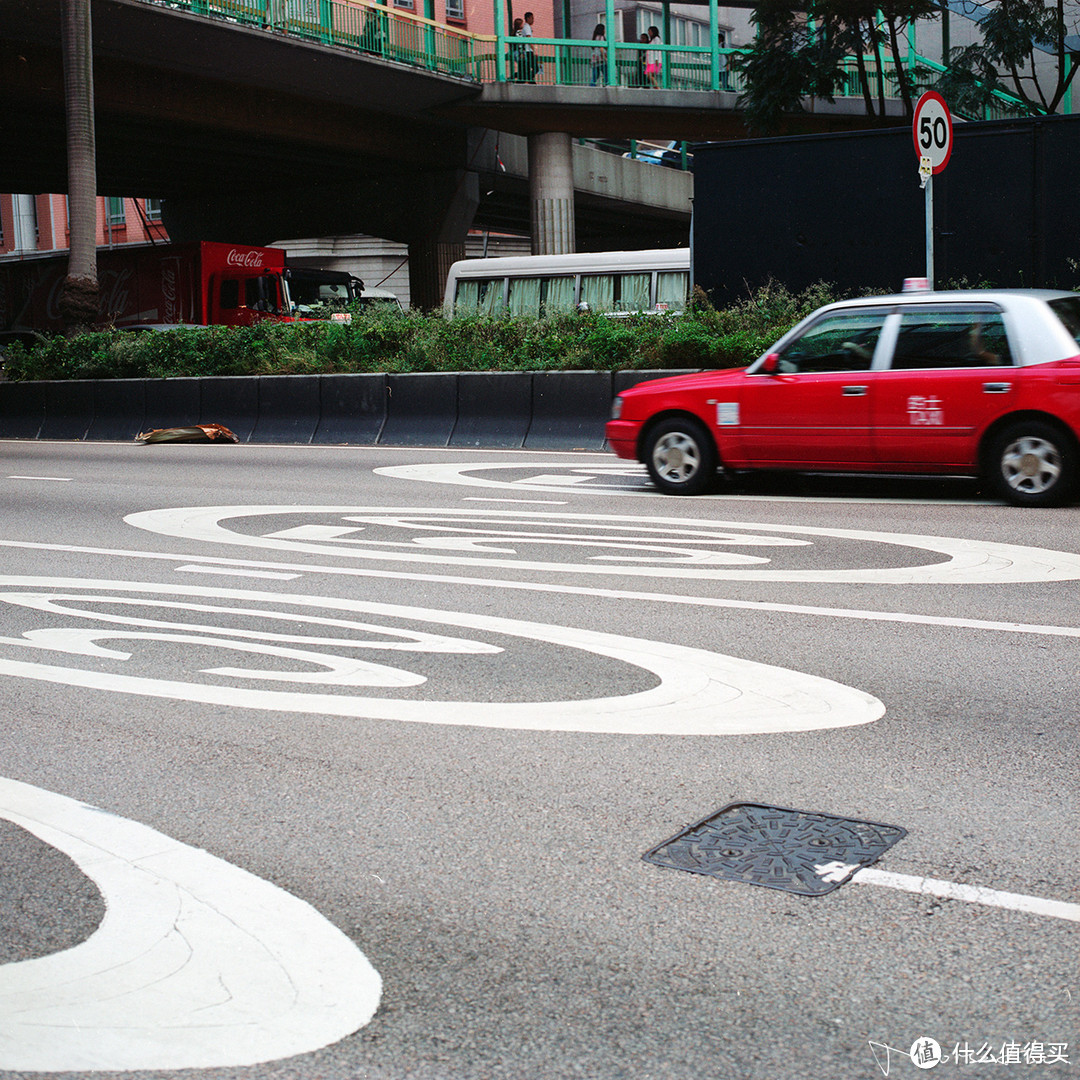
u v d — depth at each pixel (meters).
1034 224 16.92
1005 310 10.12
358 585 7.89
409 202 45.00
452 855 3.81
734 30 62.81
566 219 42.59
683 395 11.44
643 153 54.50
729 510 10.57
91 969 3.15
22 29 31.28
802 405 10.78
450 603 7.30
